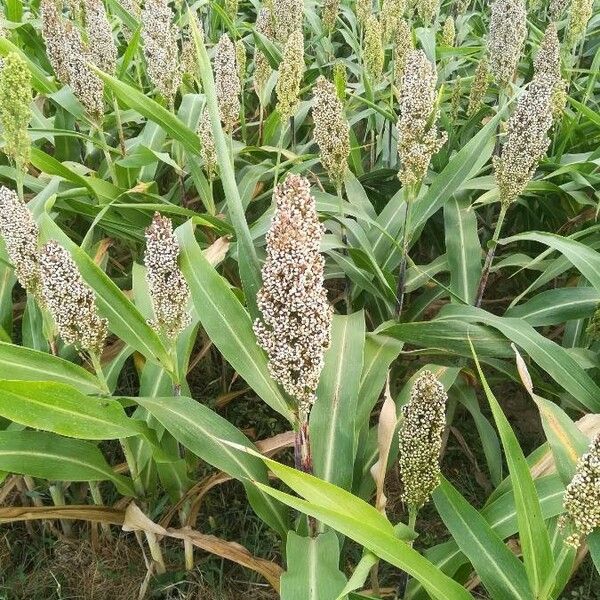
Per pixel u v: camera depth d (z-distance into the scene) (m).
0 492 1.15
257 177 1.52
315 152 1.89
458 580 0.85
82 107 1.48
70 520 1.19
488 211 1.74
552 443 0.76
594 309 1.18
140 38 2.01
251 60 2.55
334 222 1.40
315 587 0.72
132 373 1.51
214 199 1.65
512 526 0.80
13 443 0.90
